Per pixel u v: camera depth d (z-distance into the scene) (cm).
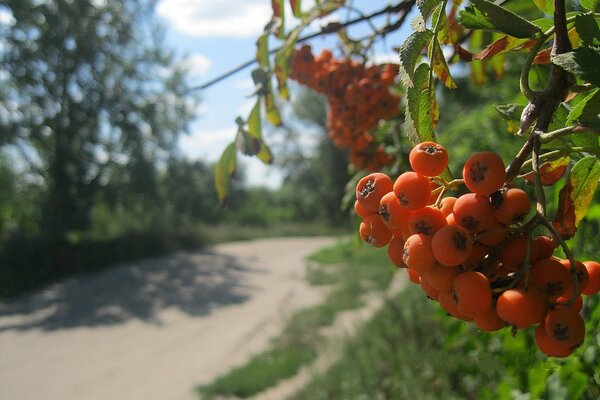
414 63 111
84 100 2423
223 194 237
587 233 250
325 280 1867
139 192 2653
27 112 2330
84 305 1664
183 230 3120
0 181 2380
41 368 1088
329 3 238
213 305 1644
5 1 2139
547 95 102
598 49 100
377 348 781
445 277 95
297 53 279
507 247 95
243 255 2761
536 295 88
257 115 229
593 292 105
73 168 2439
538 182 93
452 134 640
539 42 110
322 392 746
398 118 302
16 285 1856
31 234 2227
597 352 200
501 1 139
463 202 94
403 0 231
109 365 1095
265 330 1291
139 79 2603
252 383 884
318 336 1128
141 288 1909
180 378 996
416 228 98
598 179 121
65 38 2330
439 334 757
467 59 135
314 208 5353
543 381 206
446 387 575
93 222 2816
